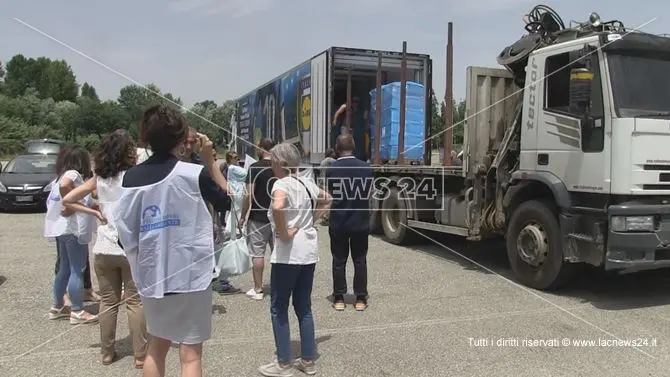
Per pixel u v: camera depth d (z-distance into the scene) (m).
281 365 3.97
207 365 4.17
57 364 4.18
